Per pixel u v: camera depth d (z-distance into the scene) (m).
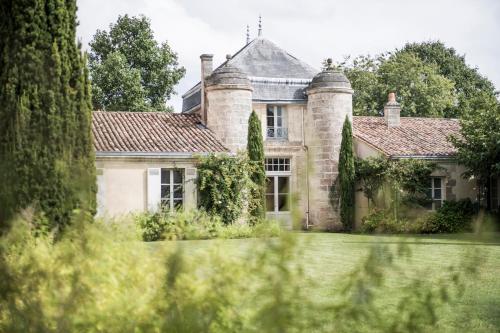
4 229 3.76
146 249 3.60
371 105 41.09
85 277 3.33
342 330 2.79
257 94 27.02
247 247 2.95
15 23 12.25
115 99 38.12
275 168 27.27
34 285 3.35
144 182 22.58
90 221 3.59
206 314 2.88
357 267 2.93
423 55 48.56
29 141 11.27
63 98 12.07
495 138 23.97
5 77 11.96
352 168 25.66
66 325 3.15
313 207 26.38
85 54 12.66
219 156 22.88
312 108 26.81
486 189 25.80
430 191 25.77
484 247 3.13
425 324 2.95
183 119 26.62
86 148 11.93
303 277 2.75
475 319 6.91
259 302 2.76
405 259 3.06
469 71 48.47
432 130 29.09
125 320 3.07
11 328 3.23
